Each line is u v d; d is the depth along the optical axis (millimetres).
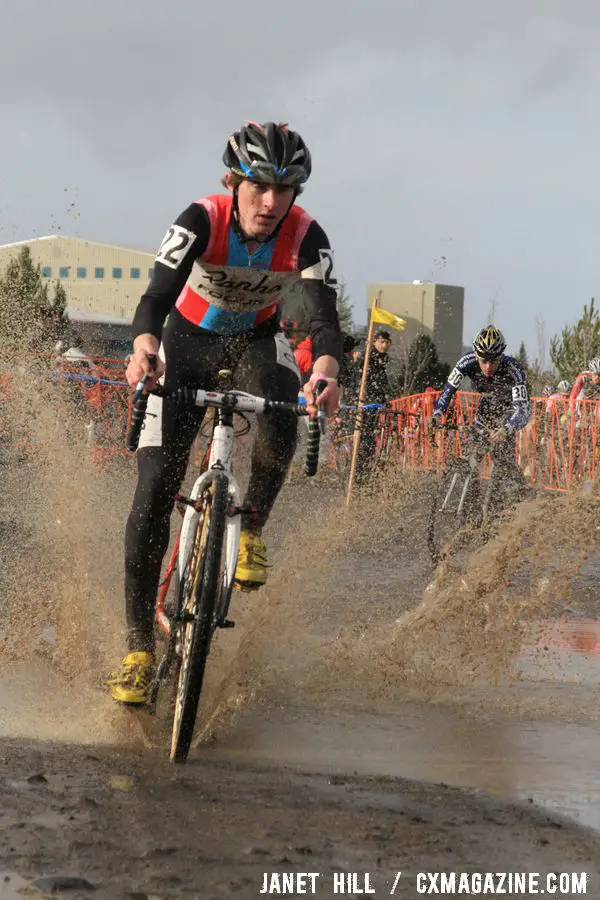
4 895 3467
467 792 4879
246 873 3729
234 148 5762
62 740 5625
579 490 9641
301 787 4820
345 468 17312
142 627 6062
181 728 5191
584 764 5465
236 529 5508
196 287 6262
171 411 6070
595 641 9008
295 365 6527
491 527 10320
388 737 5996
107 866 3732
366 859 3922
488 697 7008
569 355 32344
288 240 6109
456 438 14750
